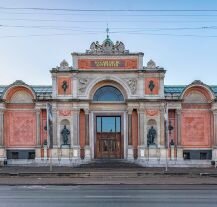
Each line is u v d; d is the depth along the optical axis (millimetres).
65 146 56188
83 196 24250
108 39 57188
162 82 56812
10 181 36531
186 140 57250
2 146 56188
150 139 56500
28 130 57281
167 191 27453
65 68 56656
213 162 55875
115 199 22781
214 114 56438
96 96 57688
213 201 21828
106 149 57594
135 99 56531
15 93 57531
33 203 21125
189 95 57562
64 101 56406
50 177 40844
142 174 42969
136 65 56844
